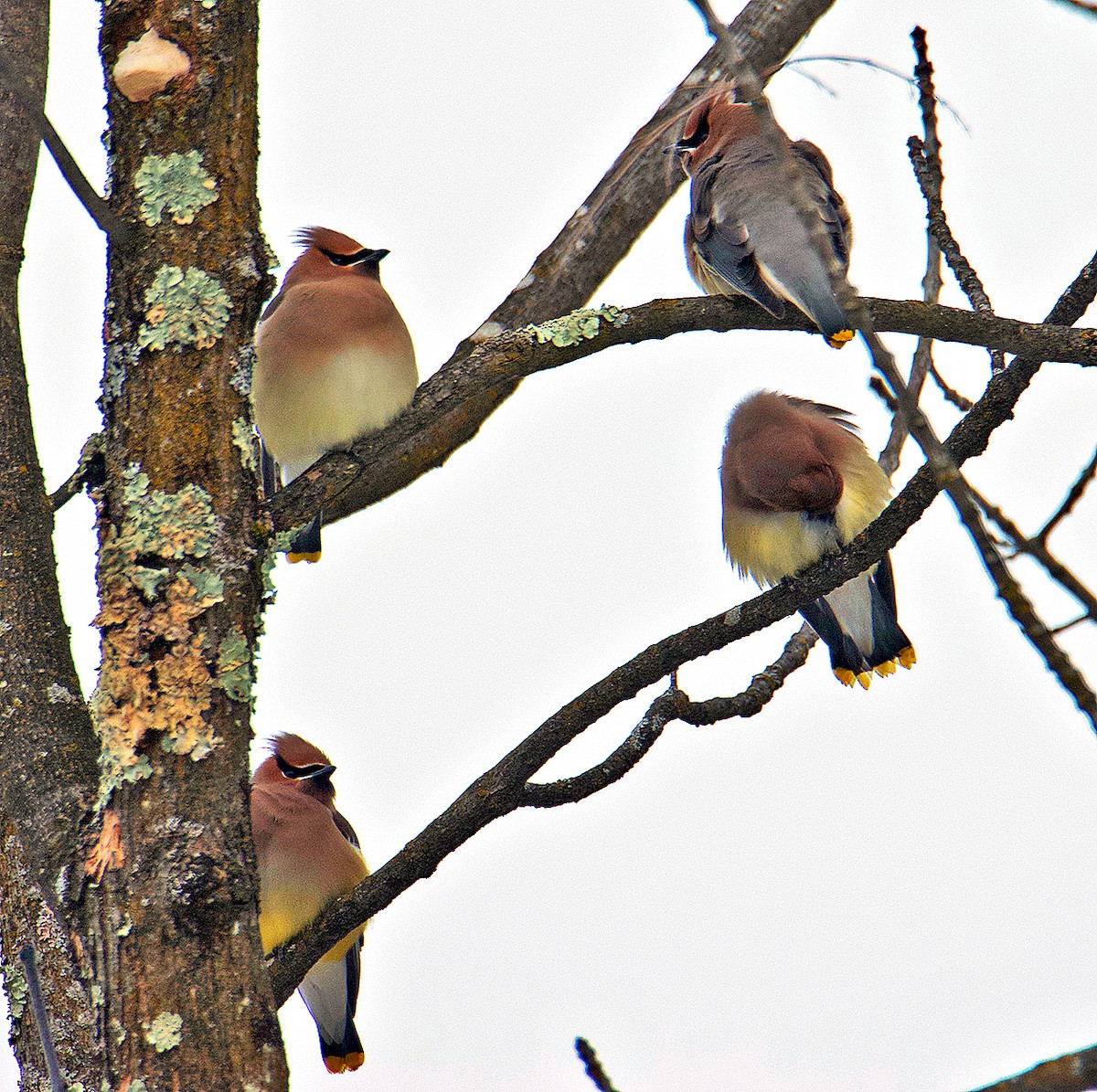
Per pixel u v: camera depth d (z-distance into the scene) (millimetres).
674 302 6984
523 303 9383
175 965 4664
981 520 3354
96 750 5156
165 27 5590
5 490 5531
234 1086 4562
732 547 8734
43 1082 5379
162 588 5098
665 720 6312
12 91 5645
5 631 5336
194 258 5441
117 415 5359
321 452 8375
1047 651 3334
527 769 6043
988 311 6773
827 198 8875
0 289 5766
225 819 4898
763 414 8727
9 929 5633
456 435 8930
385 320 8328
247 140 5629
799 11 9734
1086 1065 3498
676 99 9758
